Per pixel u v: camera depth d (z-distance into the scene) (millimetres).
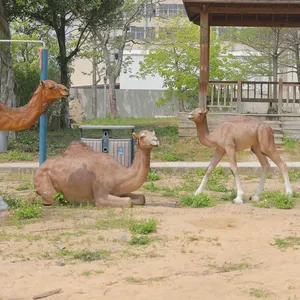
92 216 10562
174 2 59562
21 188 14594
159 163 19469
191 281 6961
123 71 55750
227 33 44062
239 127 12500
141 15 46812
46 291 6621
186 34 41531
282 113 23500
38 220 10289
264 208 11734
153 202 12555
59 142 25703
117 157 14312
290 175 17375
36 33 42000
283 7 22422
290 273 7281
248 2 21672
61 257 7961
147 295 6500
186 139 23234
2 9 24625
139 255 8047
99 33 45438
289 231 9500
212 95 23812
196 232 9328
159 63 42281
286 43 40625
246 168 17953
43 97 11203
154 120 40562
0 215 10828
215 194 13914
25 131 29375
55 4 30328
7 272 7301
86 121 42375
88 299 6391
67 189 11539
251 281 6992
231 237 9031
